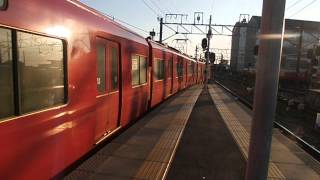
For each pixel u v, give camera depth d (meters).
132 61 10.36
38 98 4.63
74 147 5.72
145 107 12.95
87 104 6.28
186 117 13.06
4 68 3.93
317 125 13.20
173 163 7.10
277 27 2.94
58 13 5.18
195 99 20.77
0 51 3.83
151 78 14.09
